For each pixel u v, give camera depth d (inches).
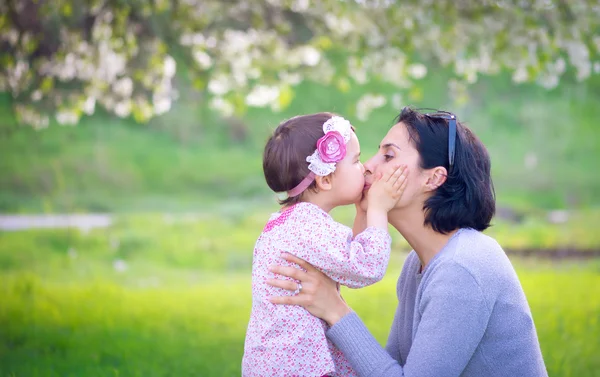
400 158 96.6
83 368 180.1
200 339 216.5
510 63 220.2
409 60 235.8
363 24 224.2
